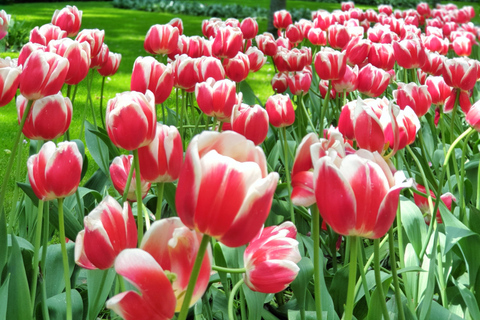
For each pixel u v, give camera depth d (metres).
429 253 1.93
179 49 2.90
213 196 0.77
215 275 1.76
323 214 0.99
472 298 1.69
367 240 2.72
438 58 3.13
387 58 3.07
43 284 1.47
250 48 3.15
